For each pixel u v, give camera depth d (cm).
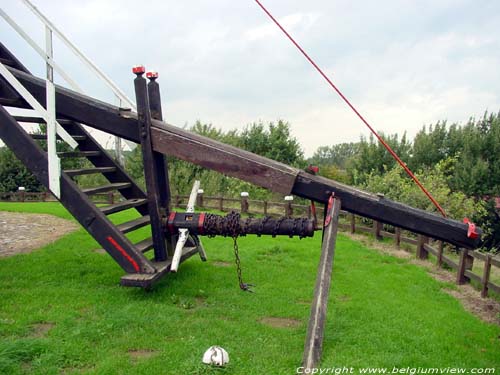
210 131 2359
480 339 475
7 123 554
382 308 548
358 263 791
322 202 495
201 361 375
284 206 1365
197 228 567
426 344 448
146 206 705
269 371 373
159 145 552
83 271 664
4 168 2675
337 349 425
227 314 510
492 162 2275
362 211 480
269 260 788
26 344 395
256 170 509
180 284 612
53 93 541
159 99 592
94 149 721
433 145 2411
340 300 583
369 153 2384
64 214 1370
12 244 883
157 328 457
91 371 365
